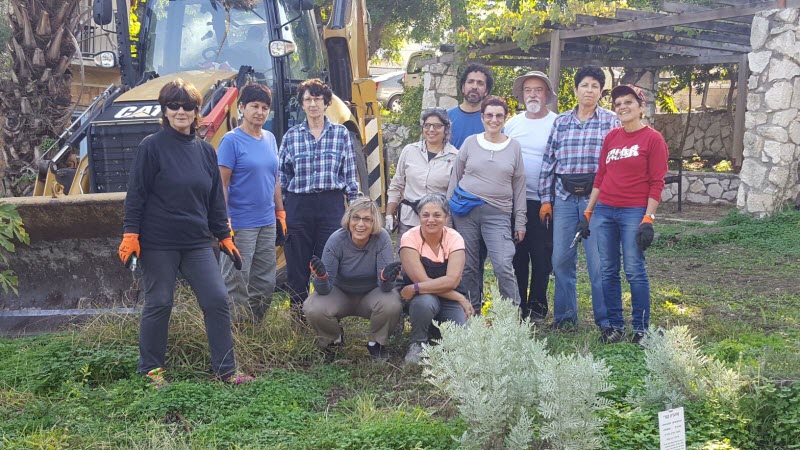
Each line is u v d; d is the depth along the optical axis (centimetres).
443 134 710
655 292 893
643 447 446
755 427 475
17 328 683
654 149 654
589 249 696
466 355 441
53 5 992
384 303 620
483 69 750
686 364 506
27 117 989
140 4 941
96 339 621
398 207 735
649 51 1669
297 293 720
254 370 604
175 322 629
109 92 862
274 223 680
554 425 404
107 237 689
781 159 1308
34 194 811
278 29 902
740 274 1010
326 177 708
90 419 497
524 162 743
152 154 550
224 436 472
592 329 720
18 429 487
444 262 639
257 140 666
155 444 457
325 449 457
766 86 1316
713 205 1744
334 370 605
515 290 695
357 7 1161
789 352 587
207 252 573
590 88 696
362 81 1130
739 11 1273
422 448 448
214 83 809
